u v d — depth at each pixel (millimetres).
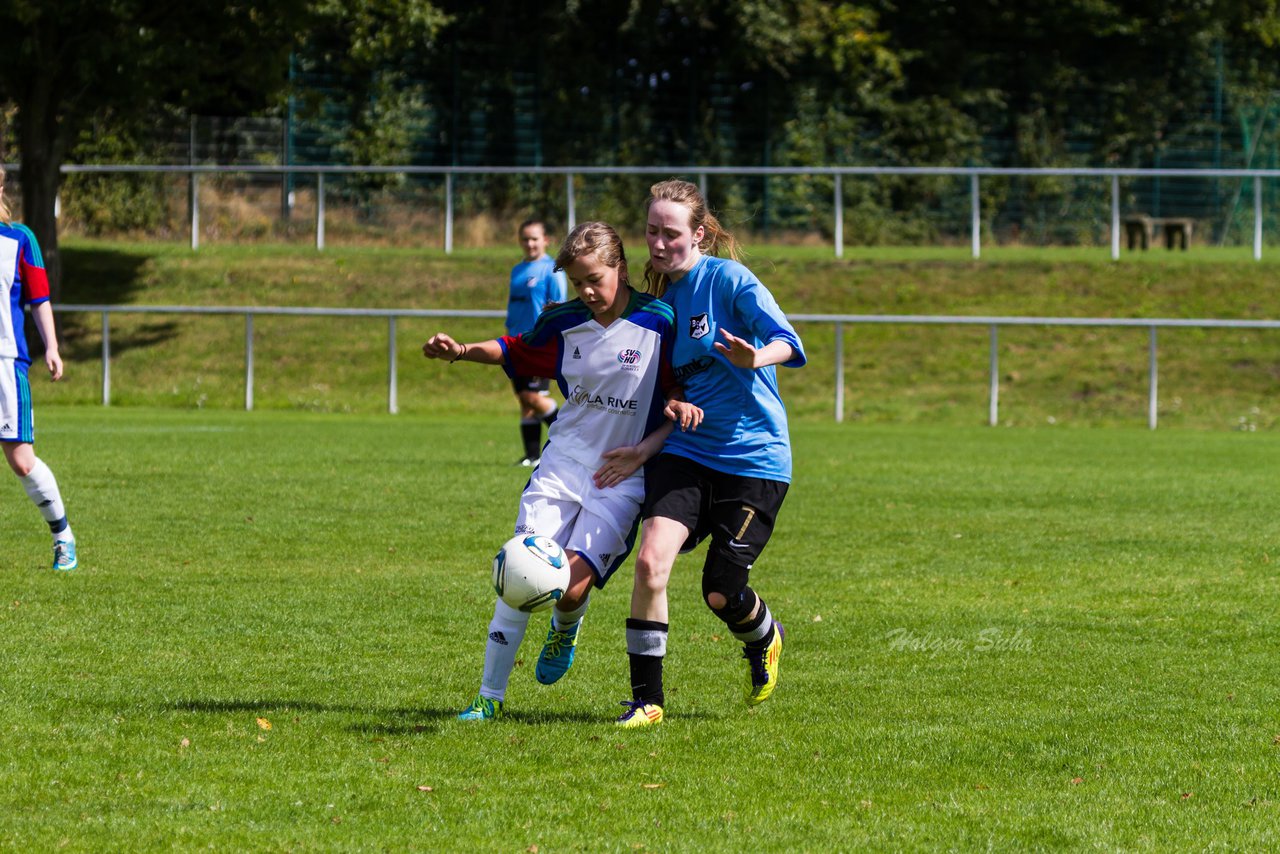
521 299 38656
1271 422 62375
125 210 83812
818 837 10727
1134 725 14297
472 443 45875
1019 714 14758
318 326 70312
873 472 39406
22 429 21766
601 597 21703
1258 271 75562
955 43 111688
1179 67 114875
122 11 62219
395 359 63906
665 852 10359
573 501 14516
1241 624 19734
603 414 14477
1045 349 68812
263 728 13570
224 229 83250
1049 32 112750
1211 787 12188
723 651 17906
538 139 102625
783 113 106562
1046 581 23047
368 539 26078
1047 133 111438
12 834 10422
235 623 18719
